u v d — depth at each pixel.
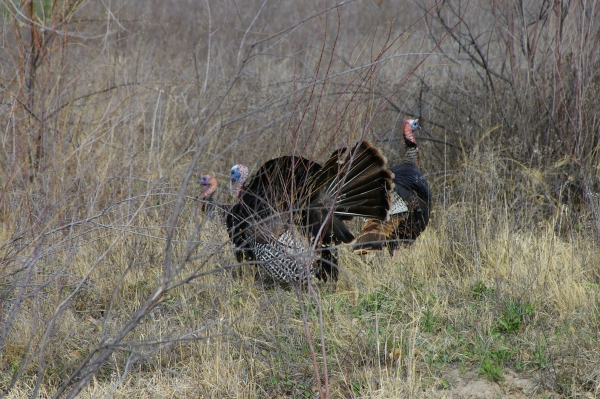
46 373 8.30
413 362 8.51
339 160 8.63
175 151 13.23
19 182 9.84
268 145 13.68
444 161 13.63
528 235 11.78
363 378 8.42
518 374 8.54
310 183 9.59
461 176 13.16
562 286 9.95
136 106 12.75
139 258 10.29
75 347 8.88
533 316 9.59
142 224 10.84
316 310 9.89
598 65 13.33
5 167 9.75
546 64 13.68
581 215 11.94
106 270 10.33
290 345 9.11
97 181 10.67
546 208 12.66
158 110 13.70
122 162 11.27
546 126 13.28
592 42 13.01
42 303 9.05
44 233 8.41
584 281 10.38
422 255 11.30
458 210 12.04
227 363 8.51
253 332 9.40
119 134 12.55
